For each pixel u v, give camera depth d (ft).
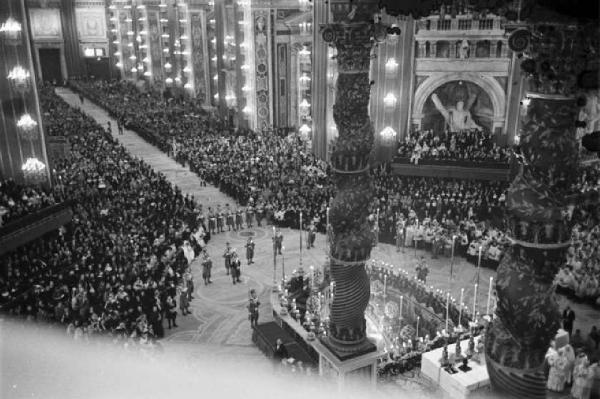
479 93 102.17
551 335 19.38
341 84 34.17
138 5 227.40
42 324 55.72
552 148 18.35
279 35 140.46
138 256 71.51
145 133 157.17
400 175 102.06
